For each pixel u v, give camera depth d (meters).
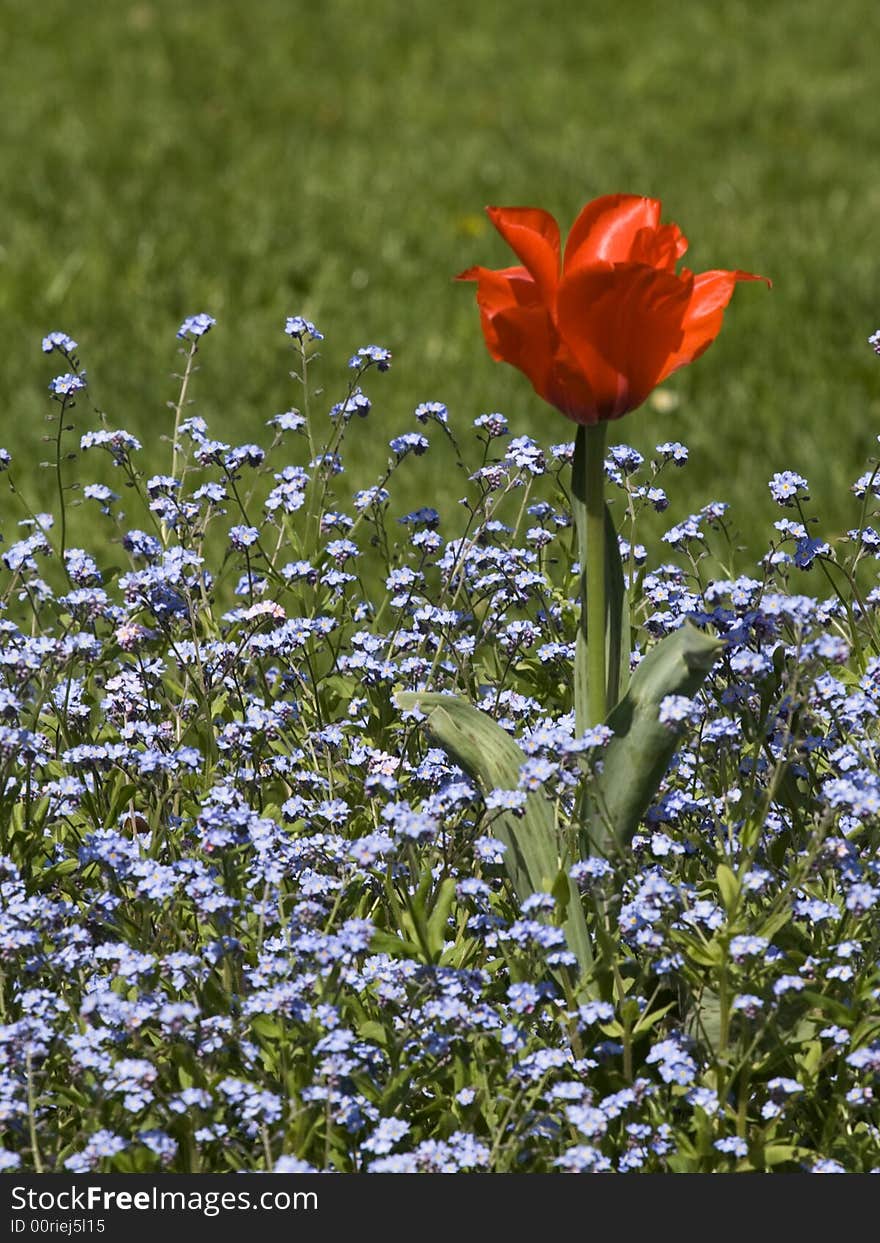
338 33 21.02
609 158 15.20
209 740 4.92
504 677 5.12
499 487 5.68
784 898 3.95
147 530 7.91
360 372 5.61
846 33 20.38
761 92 17.69
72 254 12.27
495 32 21.03
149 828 4.84
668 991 4.30
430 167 14.93
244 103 17.61
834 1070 4.11
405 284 11.75
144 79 18.61
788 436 8.94
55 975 4.01
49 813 4.76
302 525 7.80
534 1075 3.74
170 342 10.63
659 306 3.84
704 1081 3.89
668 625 5.14
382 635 5.71
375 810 4.63
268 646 4.98
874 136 15.88
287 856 4.38
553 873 4.12
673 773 4.75
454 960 4.17
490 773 4.16
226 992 4.05
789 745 4.13
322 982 3.87
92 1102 3.70
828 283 11.20
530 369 4.00
